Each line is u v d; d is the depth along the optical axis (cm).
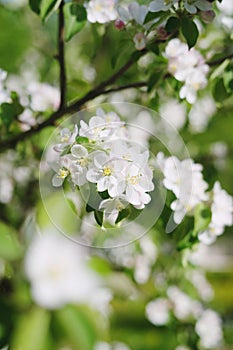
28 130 144
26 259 111
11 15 235
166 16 119
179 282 181
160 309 176
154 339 173
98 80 168
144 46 127
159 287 180
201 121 185
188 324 180
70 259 112
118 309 172
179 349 176
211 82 135
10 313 110
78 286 112
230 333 212
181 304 178
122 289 154
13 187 168
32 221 131
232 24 142
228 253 340
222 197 132
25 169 167
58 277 112
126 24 127
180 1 118
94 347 110
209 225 132
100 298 149
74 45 190
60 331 110
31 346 108
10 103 139
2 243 111
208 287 199
